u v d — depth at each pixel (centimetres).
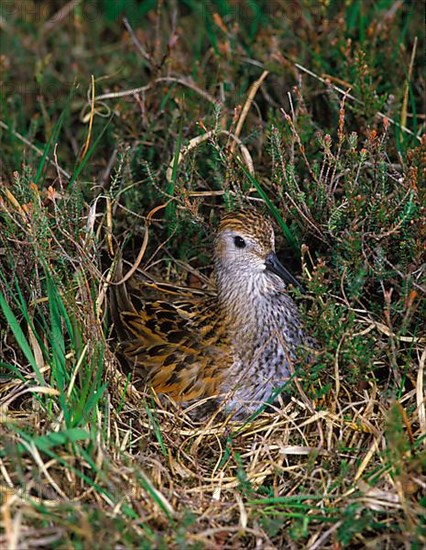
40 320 1093
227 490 941
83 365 1000
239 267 1061
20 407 1006
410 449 908
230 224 1059
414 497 895
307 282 1036
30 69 1538
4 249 1092
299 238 1143
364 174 1174
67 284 1072
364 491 887
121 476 900
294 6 1498
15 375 1044
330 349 1003
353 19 1416
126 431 985
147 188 1258
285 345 1042
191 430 1026
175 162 1141
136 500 880
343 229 1099
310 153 1210
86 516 828
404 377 1001
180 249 1223
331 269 1091
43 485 885
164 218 1220
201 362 1065
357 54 1240
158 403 1034
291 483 946
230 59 1371
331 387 1016
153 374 1076
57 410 980
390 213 1047
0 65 1424
